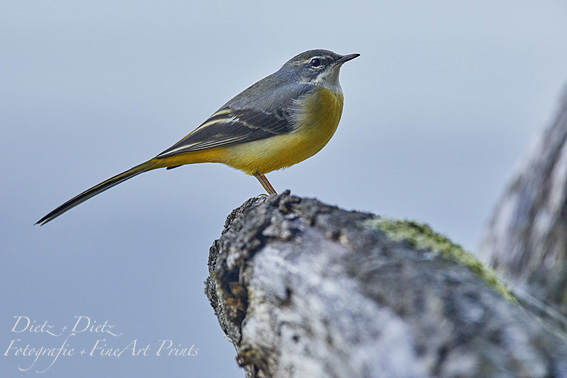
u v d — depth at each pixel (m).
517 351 5.79
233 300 8.45
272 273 7.52
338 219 7.54
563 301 10.38
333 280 6.84
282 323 7.30
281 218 7.84
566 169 10.87
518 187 11.54
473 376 5.64
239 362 8.15
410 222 7.72
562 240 10.66
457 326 5.95
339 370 6.53
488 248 11.78
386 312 6.33
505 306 6.25
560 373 5.65
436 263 6.91
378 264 6.75
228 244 8.25
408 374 5.93
